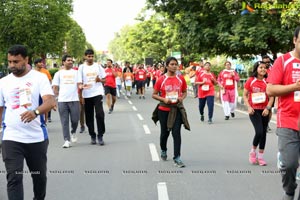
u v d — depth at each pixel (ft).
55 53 122.62
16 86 16.49
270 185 22.20
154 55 189.06
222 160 28.19
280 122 16.28
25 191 21.42
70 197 20.51
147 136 38.55
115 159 28.84
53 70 147.95
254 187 21.86
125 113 58.75
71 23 120.78
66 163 27.78
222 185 22.29
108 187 22.12
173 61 26.11
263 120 26.53
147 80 129.49
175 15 83.46
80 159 28.96
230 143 34.50
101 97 33.86
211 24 77.51
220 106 68.59
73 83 33.42
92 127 34.47
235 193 20.85
